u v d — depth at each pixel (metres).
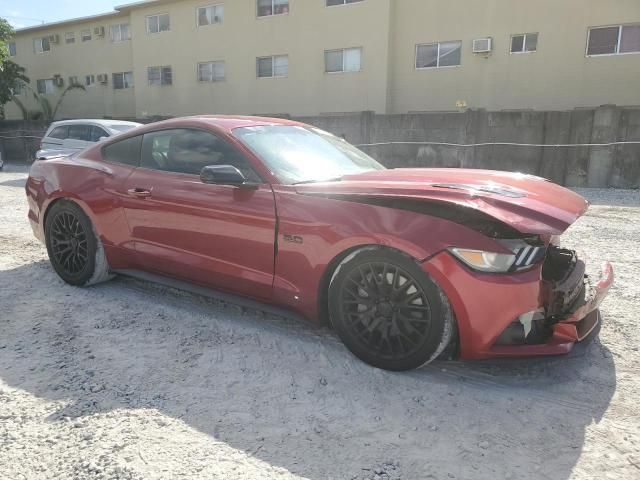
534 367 3.01
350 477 2.10
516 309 2.58
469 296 2.59
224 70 23.23
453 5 18.12
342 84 20.23
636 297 4.19
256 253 3.25
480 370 2.98
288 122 4.15
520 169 13.90
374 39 19.19
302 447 2.28
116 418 2.48
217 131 3.58
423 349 2.75
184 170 3.68
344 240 2.89
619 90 16.27
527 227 2.48
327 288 3.11
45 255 5.50
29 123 23.03
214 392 2.73
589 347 3.27
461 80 18.41
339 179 3.33
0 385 2.79
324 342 3.34
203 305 3.98
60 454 2.22
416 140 15.02
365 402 2.65
